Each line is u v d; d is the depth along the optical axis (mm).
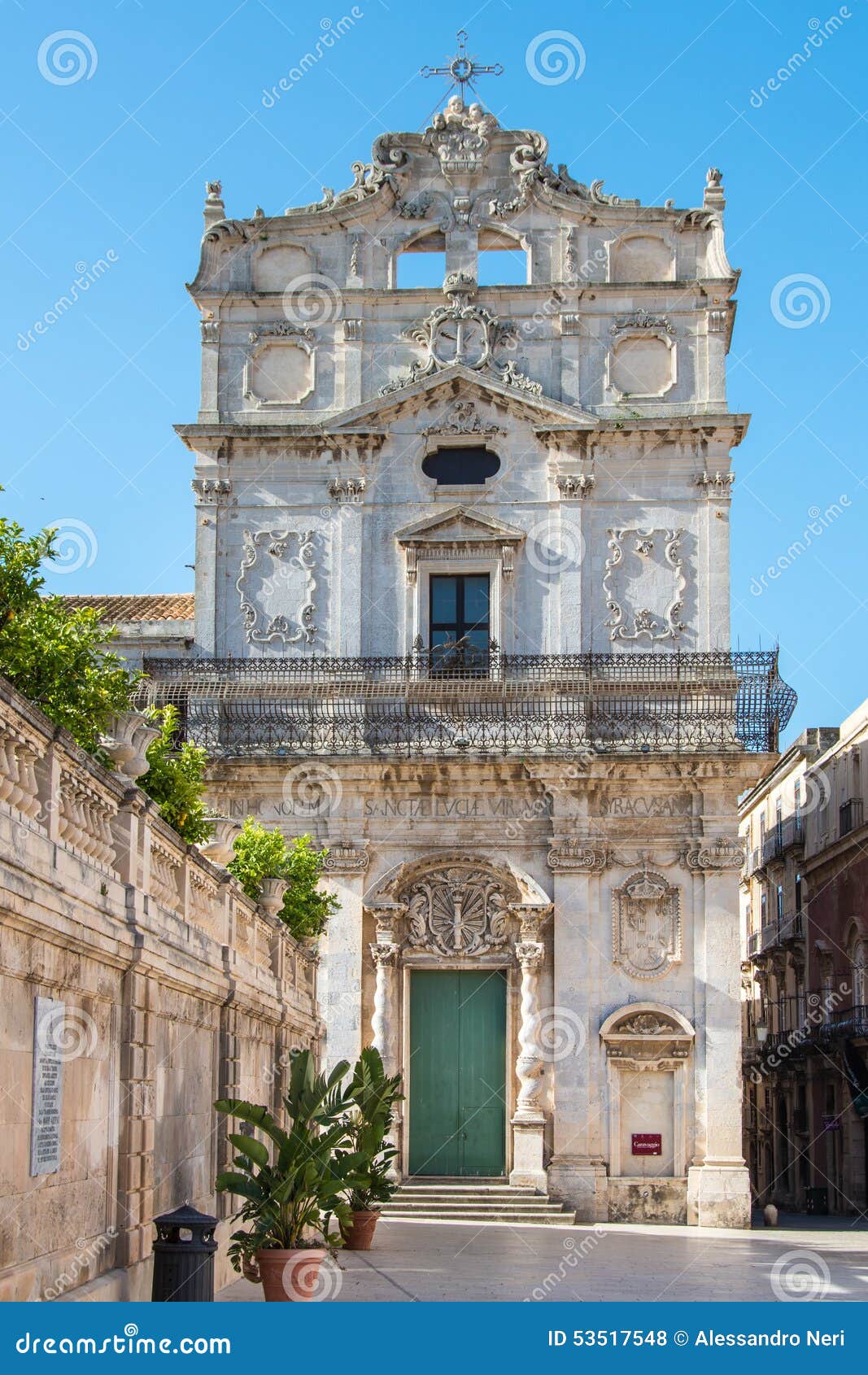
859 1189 46812
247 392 39562
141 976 16891
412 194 40062
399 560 38781
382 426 39062
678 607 38000
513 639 38219
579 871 36750
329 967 37000
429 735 37781
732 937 36406
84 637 18422
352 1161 21719
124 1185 16234
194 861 20594
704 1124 35750
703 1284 23000
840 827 50719
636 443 38625
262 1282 18938
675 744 37094
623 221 39500
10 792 13016
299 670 38250
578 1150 35656
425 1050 37312
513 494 38688
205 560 38938
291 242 39969
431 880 37656
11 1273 12445
